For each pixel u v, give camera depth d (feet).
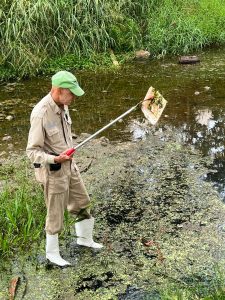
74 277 10.52
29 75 24.20
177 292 9.75
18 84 23.35
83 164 15.30
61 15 25.50
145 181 14.38
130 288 10.16
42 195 13.15
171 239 11.69
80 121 18.97
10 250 11.31
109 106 20.40
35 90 22.47
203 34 27.91
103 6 26.40
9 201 12.84
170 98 20.97
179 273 10.55
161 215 12.66
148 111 10.71
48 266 10.83
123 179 14.53
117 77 23.99
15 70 24.02
